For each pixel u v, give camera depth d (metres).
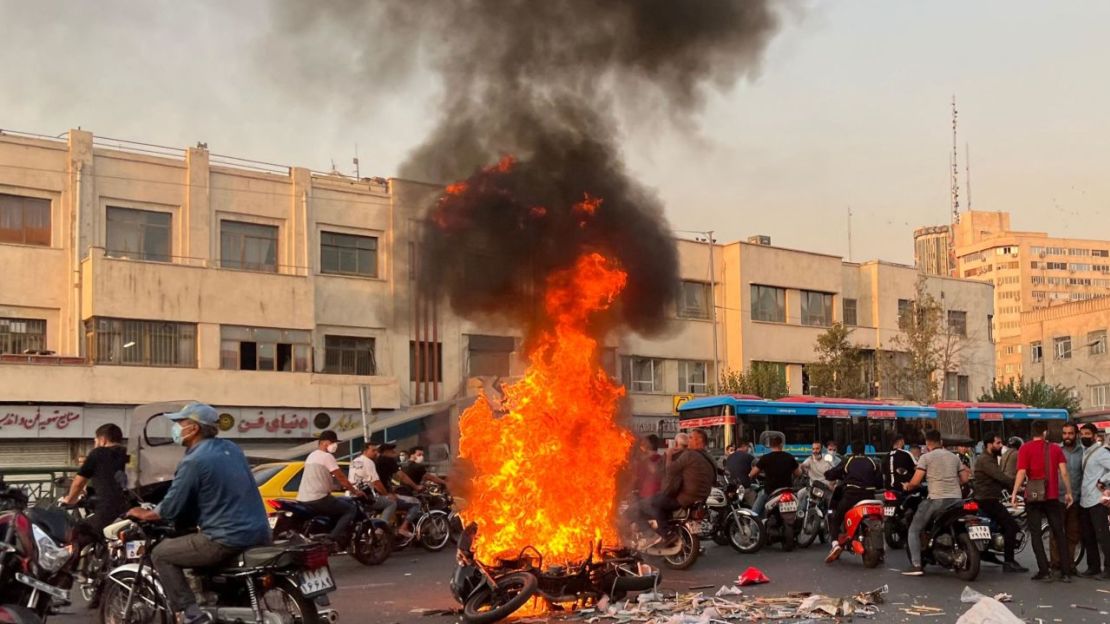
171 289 29.91
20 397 27.06
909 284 49.28
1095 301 57.03
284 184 32.94
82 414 28.11
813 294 46.03
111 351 28.83
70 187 29.23
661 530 12.28
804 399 28.55
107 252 29.80
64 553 6.94
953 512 11.30
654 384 40.75
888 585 10.84
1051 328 59.28
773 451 15.16
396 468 15.34
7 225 28.42
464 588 8.96
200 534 6.80
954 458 11.55
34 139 28.91
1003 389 48.88
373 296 34.28
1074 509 11.34
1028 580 11.09
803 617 8.78
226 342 30.95
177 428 7.11
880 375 43.88
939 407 31.86
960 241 160.12
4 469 18.62
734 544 14.39
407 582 11.64
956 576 11.39
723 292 43.50
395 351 34.38
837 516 13.20
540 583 9.12
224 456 6.89
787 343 44.28
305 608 6.86
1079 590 10.32
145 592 7.15
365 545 13.29
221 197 31.78
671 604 9.29
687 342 41.91
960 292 51.84
